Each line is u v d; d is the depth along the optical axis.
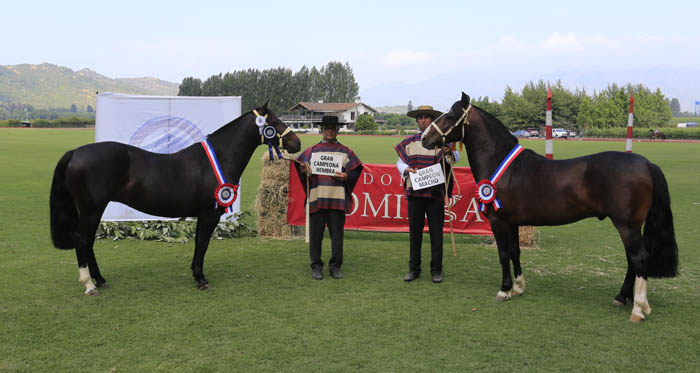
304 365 3.30
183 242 6.96
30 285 4.91
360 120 73.12
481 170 4.76
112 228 7.21
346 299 4.67
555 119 73.12
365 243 7.17
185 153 4.99
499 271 5.75
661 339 3.78
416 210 5.31
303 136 52.81
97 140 7.32
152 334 3.78
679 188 13.12
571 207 4.36
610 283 5.27
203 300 4.59
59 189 4.70
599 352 3.54
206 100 7.50
